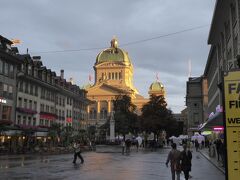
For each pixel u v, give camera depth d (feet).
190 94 370.94
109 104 435.12
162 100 249.96
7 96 168.04
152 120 240.94
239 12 96.63
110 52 483.92
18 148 142.51
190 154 50.42
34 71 200.34
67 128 195.31
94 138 278.67
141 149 207.31
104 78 473.67
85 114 307.78
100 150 188.55
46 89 218.38
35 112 197.16
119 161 104.99
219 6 117.80
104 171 73.31
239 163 17.24
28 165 87.61
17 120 177.47
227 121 17.65
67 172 70.54
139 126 255.50
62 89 241.35
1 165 87.20
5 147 141.38
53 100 229.04
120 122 282.77
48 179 58.23
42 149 149.59
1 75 162.40
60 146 175.42
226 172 17.37
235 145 17.39
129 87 460.55
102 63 476.13
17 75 178.40
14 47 190.29
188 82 376.68
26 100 189.57
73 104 271.90
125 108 297.74
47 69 221.46
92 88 444.14
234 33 106.22
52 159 112.68
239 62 60.75
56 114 231.09
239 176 17.15
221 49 143.43
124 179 59.16
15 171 71.82
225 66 130.21
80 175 64.95
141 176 64.03
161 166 87.15
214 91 205.26
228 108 17.69
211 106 232.73
